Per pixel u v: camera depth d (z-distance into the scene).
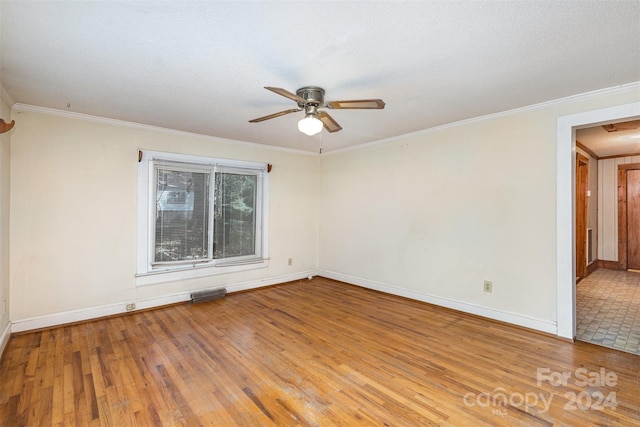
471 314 3.52
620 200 5.98
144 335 2.99
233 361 2.49
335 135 4.23
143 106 3.05
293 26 1.71
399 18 1.64
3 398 2.00
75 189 3.29
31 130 3.04
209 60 2.12
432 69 2.24
